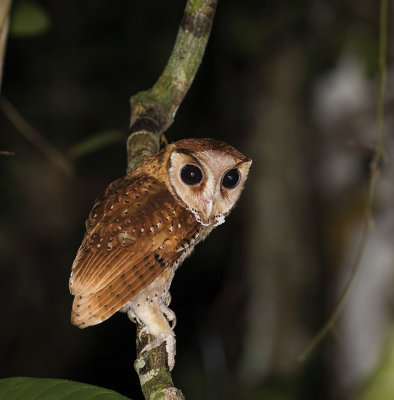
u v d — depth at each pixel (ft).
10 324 49.49
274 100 42.24
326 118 39.45
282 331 41.50
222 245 48.78
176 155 19.27
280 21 40.47
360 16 38.52
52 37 49.98
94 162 51.24
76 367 49.85
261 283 42.34
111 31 49.24
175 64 21.40
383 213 35.35
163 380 17.02
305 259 41.75
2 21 18.75
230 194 20.48
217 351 44.24
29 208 50.37
